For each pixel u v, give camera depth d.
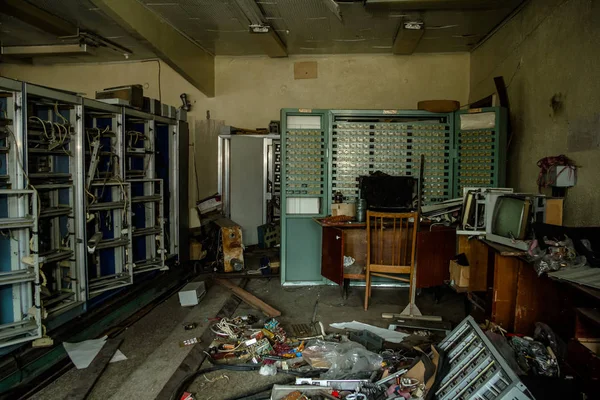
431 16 4.25
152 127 4.06
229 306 3.65
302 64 5.84
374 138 4.20
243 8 3.98
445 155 4.18
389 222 3.84
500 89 4.26
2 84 2.42
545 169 3.29
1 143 2.57
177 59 4.77
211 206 5.69
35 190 2.53
